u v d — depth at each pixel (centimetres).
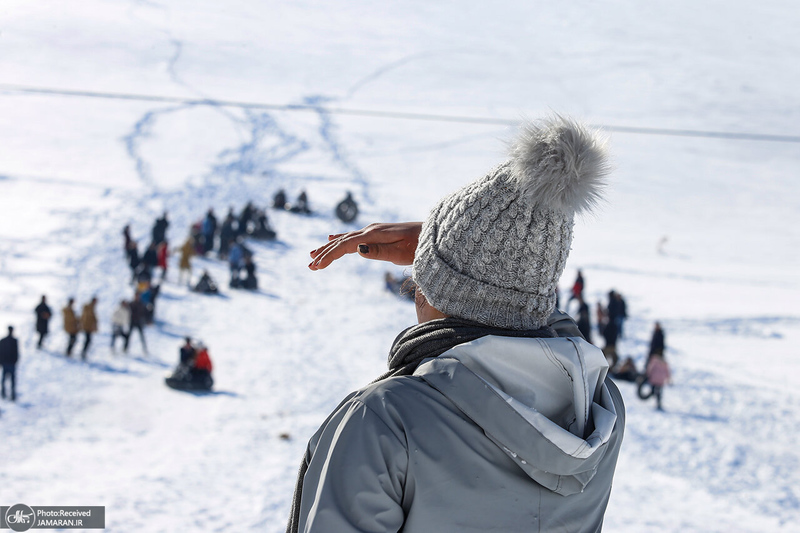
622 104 6994
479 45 8825
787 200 4544
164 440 1162
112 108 5406
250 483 980
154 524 839
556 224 100
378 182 4259
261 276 2497
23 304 2094
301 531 93
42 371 1547
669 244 3491
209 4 9519
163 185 3816
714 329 2247
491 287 101
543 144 98
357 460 91
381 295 2353
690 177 4881
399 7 10294
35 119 4966
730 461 1191
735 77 8062
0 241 2727
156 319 1984
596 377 108
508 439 92
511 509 96
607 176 100
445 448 93
